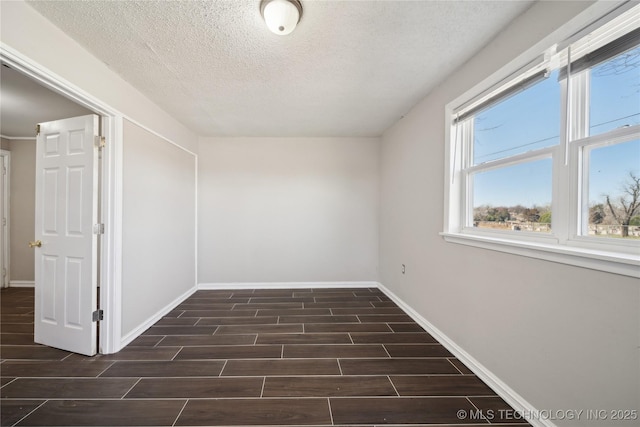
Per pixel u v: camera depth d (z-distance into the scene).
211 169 3.72
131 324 2.23
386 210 3.51
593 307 1.08
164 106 2.63
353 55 1.79
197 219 3.68
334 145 3.81
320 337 2.29
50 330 2.10
